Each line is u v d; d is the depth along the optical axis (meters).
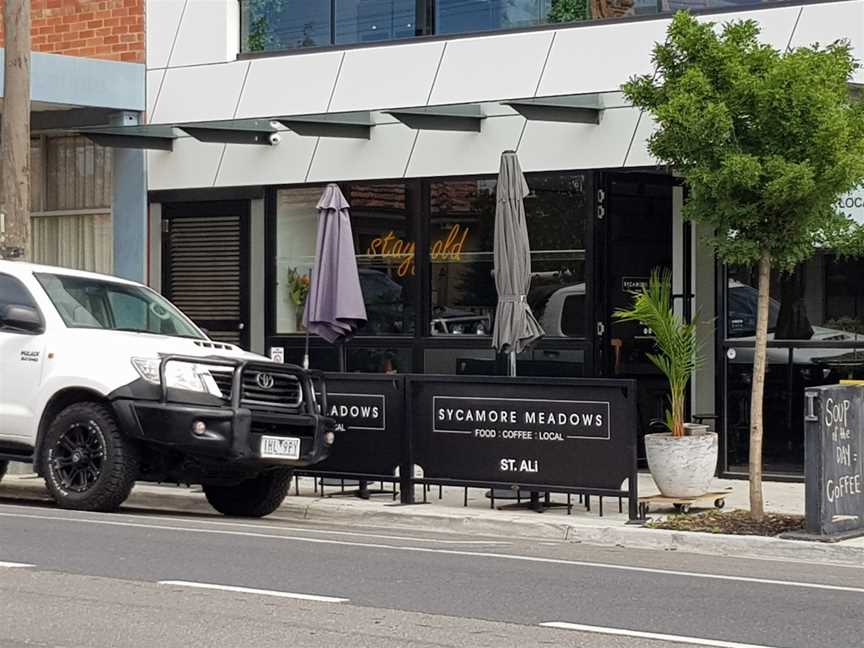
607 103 16.06
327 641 7.15
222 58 18.78
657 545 11.92
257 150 18.55
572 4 16.53
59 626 7.46
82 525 11.55
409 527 13.25
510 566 10.06
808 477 11.65
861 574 10.38
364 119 17.61
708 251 16.48
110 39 19.55
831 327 15.21
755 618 8.13
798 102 11.48
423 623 7.68
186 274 19.19
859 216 14.70
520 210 14.37
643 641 7.33
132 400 12.41
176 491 14.97
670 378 13.24
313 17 18.34
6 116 15.38
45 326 13.16
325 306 14.86
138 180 19.39
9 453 13.24
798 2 15.23
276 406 12.92
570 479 12.98
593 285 16.25
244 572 9.31
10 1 15.34
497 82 16.80
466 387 13.54
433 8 17.47
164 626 7.47
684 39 12.01
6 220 15.33
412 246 17.45
